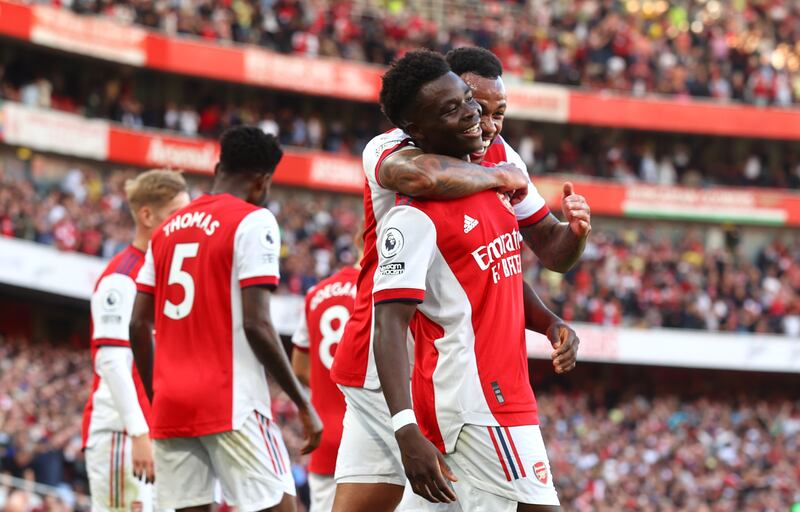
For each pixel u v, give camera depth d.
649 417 80.12
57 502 42.88
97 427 17.62
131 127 89.12
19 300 78.31
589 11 108.81
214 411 14.71
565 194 12.65
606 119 104.50
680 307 91.44
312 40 98.38
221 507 41.31
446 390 11.70
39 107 82.94
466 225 11.70
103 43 87.44
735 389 95.00
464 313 11.66
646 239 99.44
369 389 13.49
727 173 107.06
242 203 15.21
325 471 20.50
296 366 21.89
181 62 92.25
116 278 17.27
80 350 77.62
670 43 108.69
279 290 81.12
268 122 94.44
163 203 17.56
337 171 96.69
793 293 94.38
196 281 14.99
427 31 101.69
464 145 11.88
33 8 82.31
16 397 53.12
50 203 72.88
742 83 107.44
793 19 111.31
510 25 105.69
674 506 68.50
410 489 13.45
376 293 11.58
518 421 11.67
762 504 69.19
